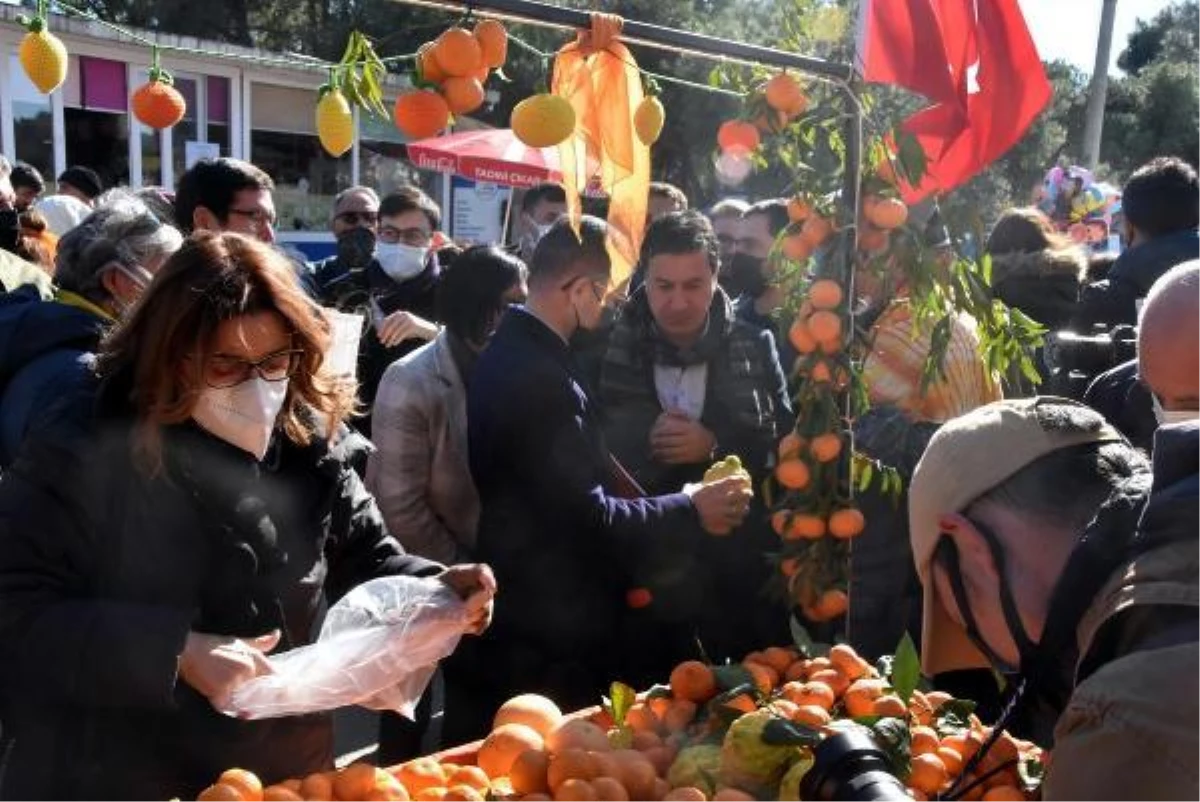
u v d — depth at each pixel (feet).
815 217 6.63
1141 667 3.09
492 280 9.49
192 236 5.37
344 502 6.36
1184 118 90.53
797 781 4.67
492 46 5.39
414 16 50.98
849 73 6.37
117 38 26.91
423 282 14.17
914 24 6.18
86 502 5.18
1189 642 3.06
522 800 4.91
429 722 11.49
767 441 9.41
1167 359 3.53
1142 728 3.02
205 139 29.96
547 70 5.91
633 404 9.40
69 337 6.36
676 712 5.81
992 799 4.85
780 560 6.95
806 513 6.74
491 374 7.69
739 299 12.44
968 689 7.43
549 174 23.20
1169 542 3.20
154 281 5.29
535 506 7.57
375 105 5.37
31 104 26.17
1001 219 12.01
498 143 23.94
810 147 6.78
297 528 5.76
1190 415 3.56
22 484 5.20
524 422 7.46
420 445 9.52
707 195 54.29
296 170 33.30
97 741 5.43
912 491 4.24
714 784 5.04
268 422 5.41
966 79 6.37
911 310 6.89
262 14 61.52
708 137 48.93
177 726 5.49
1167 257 11.05
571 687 7.98
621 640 8.37
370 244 15.80
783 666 6.37
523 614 7.79
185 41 28.53
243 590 5.48
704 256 9.07
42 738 5.45
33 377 6.17
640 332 9.50
